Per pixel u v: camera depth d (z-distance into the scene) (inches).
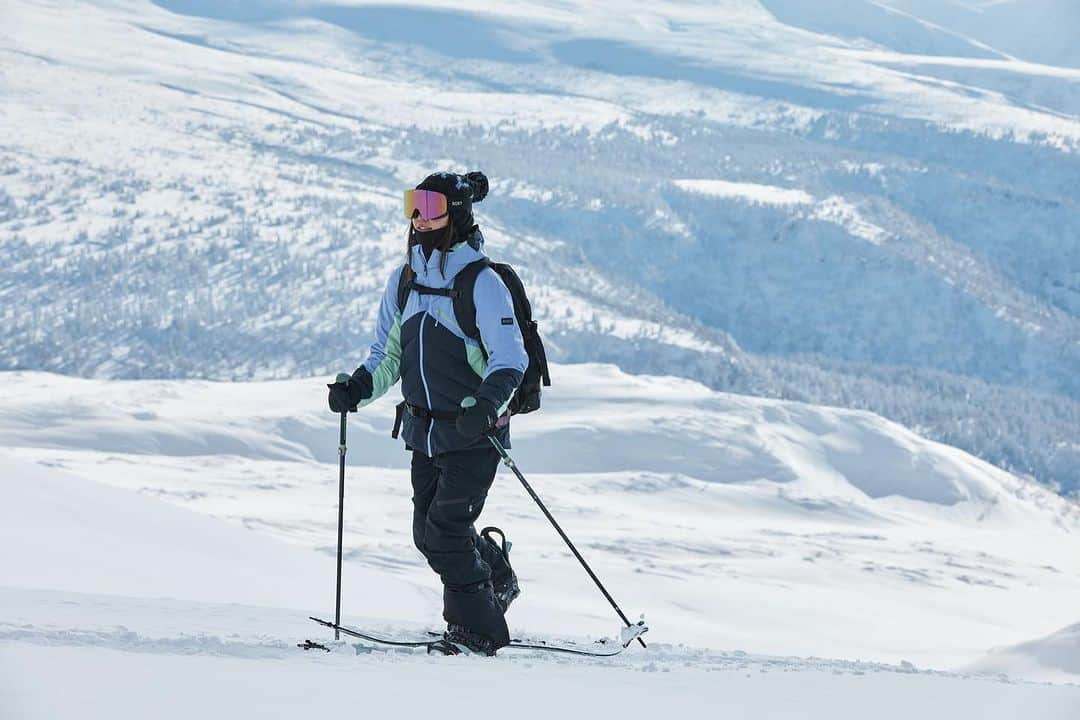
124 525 2568.9
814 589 5255.9
